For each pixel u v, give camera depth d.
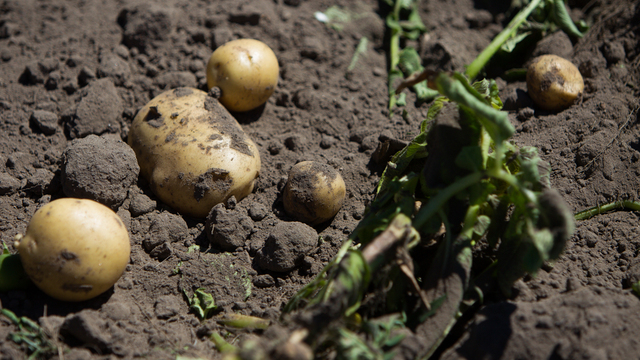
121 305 0.85
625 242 0.88
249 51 0.94
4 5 1.04
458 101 0.82
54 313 0.84
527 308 0.82
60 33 1.02
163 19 1.01
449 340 0.84
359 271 0.81
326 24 1.06
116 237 0.84
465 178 0.82
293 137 0.95
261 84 0.95
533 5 1.01
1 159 0.92
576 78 0.95
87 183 0.88
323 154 0.95
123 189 0.89
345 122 0.98
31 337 0.83
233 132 0.91
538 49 1.01
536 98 0.96
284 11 1.06
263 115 0.98
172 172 0.89
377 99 1.01
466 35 1.06
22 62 0.99
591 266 0.87
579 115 0.94
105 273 0.84
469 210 0.84
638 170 0.92
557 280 0.86
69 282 0.83
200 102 0.92
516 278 0.83
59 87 0.97
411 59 1.03
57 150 0.93
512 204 0.87
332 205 0.90
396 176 0.89
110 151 0.89
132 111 0.97
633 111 0.95
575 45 1.02
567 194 0.91
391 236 0.82
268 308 0.86
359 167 0.94
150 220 0.90
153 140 0.90
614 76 0.98
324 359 0.81
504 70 1.02
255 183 0.92
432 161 0.85
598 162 0.92
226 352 0.84
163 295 0.87
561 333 0.81
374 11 1.09
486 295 0.85
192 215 0.91
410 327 0.83
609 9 1.04
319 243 0.90
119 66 0.98
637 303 0.83
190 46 1.02
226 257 0.89
